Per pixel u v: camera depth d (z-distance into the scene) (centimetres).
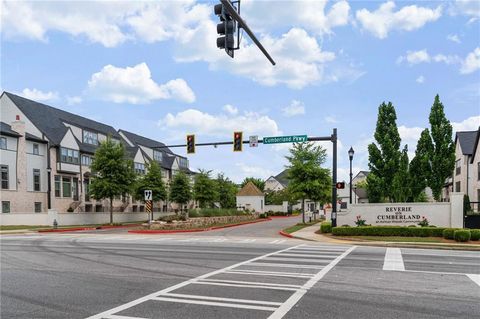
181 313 657
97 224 3928
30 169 3822
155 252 1532
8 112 4038
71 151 4291
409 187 2905
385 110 2928
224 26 854
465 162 4028
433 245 1792
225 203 6462
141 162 5600
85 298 764
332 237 2223
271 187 11044
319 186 3438
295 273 1032
